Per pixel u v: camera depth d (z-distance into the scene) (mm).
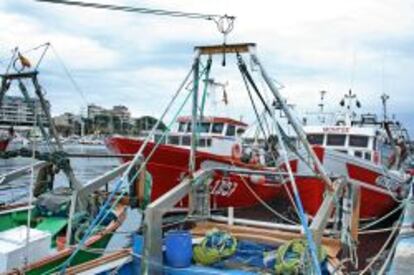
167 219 7926
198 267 5602
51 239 6449
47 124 6480
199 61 6027
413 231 7461
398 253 6293
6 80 6070
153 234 5371
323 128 13094
